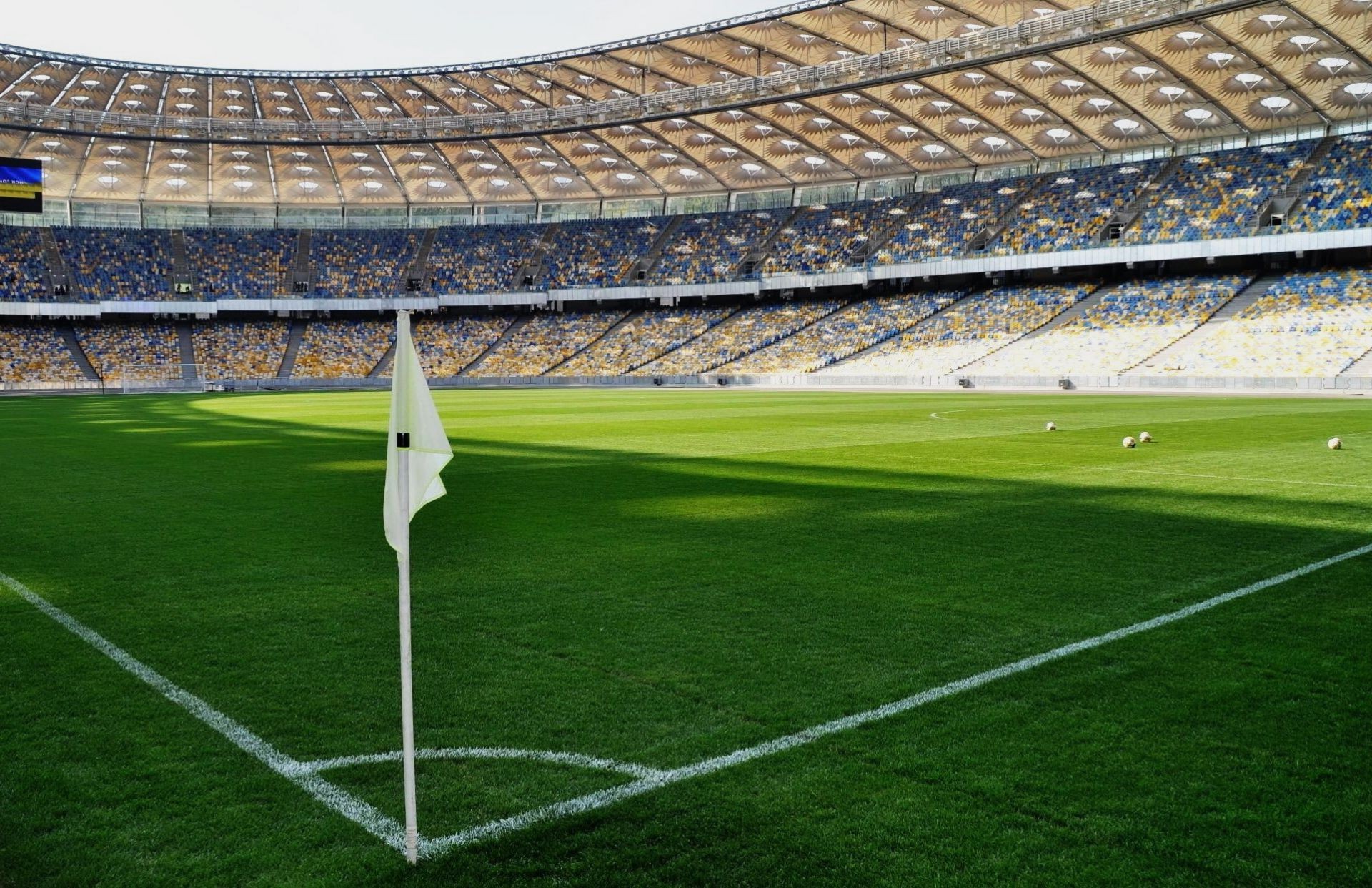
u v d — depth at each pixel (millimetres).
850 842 4719
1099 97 62062
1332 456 20359
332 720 6320
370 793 5309
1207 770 5465
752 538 12133
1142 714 6277
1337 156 65312
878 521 13305
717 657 7512
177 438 28328
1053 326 67000
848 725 6137
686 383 73688
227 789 5367
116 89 67312
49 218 85625
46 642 8070
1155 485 16297
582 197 89625
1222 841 4711
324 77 67875
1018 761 5602
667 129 72562
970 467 19094
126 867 4574
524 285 87062
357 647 7859
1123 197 70938
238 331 85812
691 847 4711
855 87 60250
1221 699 6543
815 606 8984
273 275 86875
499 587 9766
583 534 12500
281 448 24984
